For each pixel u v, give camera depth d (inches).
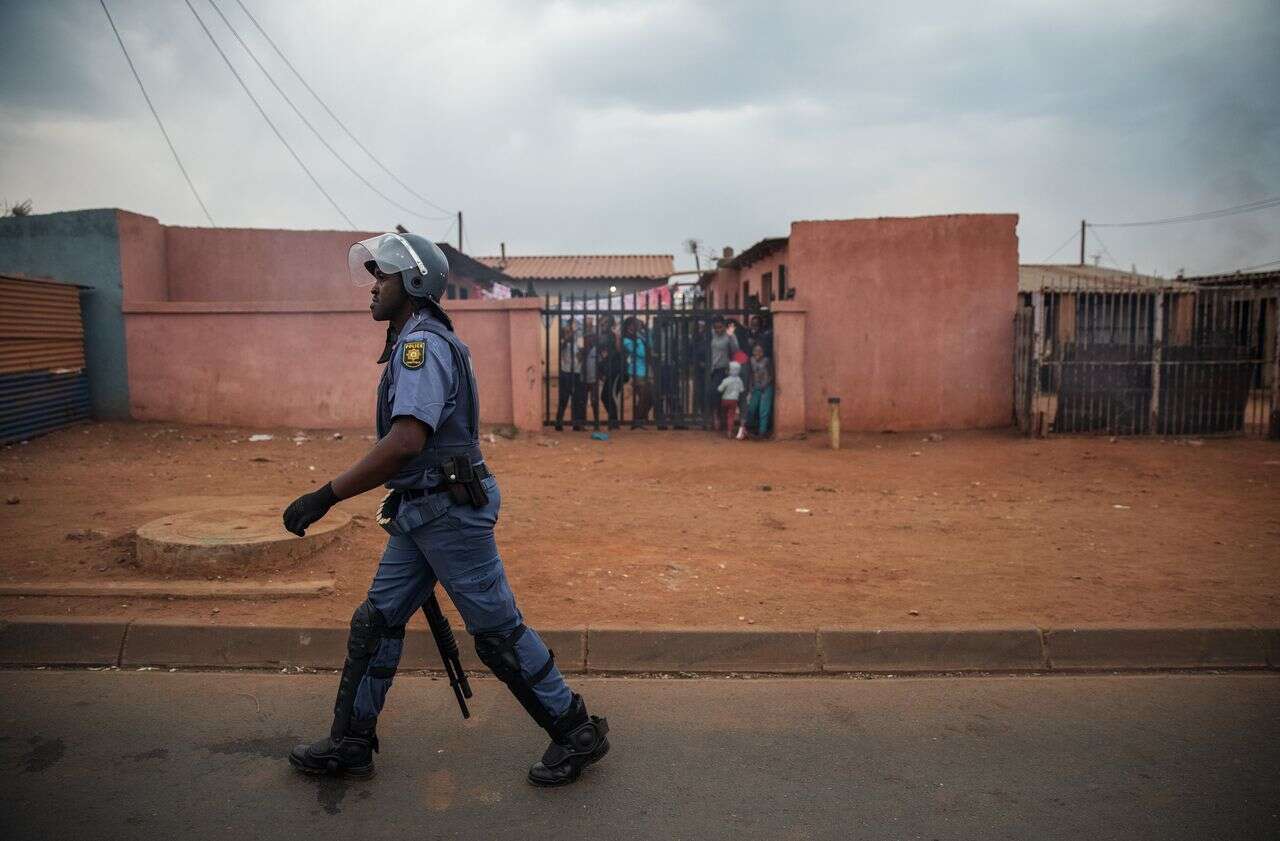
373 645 118.4
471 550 114.6
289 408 478.6
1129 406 497.0
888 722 141.9
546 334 507.2
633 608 179.9
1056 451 441.4
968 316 528.4
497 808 114.4
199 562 191.5
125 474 335.6
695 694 153.1
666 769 125.7
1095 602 187.0
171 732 134.3
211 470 350.3
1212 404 495.2
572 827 110.0
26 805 112.7
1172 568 215.9
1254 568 216.2
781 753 130.8
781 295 676.7
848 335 530.0
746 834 108.8
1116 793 119.6
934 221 526.3
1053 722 142.3
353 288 573.3
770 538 247.0
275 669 161.2
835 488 344.5
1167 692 155.4
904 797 118.2
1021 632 168.2
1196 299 498.0
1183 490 339.6
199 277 545.3
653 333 529.3
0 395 396.2
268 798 115.7
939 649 166.7
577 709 121.2
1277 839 108.3
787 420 501.0
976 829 110.3
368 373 477.4
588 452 432.1
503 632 118.0
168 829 107.8
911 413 531.5
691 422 526.9
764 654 165.2
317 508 108.8
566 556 219.6
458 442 115.6
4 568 196.1
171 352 475.5
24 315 414.0
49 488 300.2
